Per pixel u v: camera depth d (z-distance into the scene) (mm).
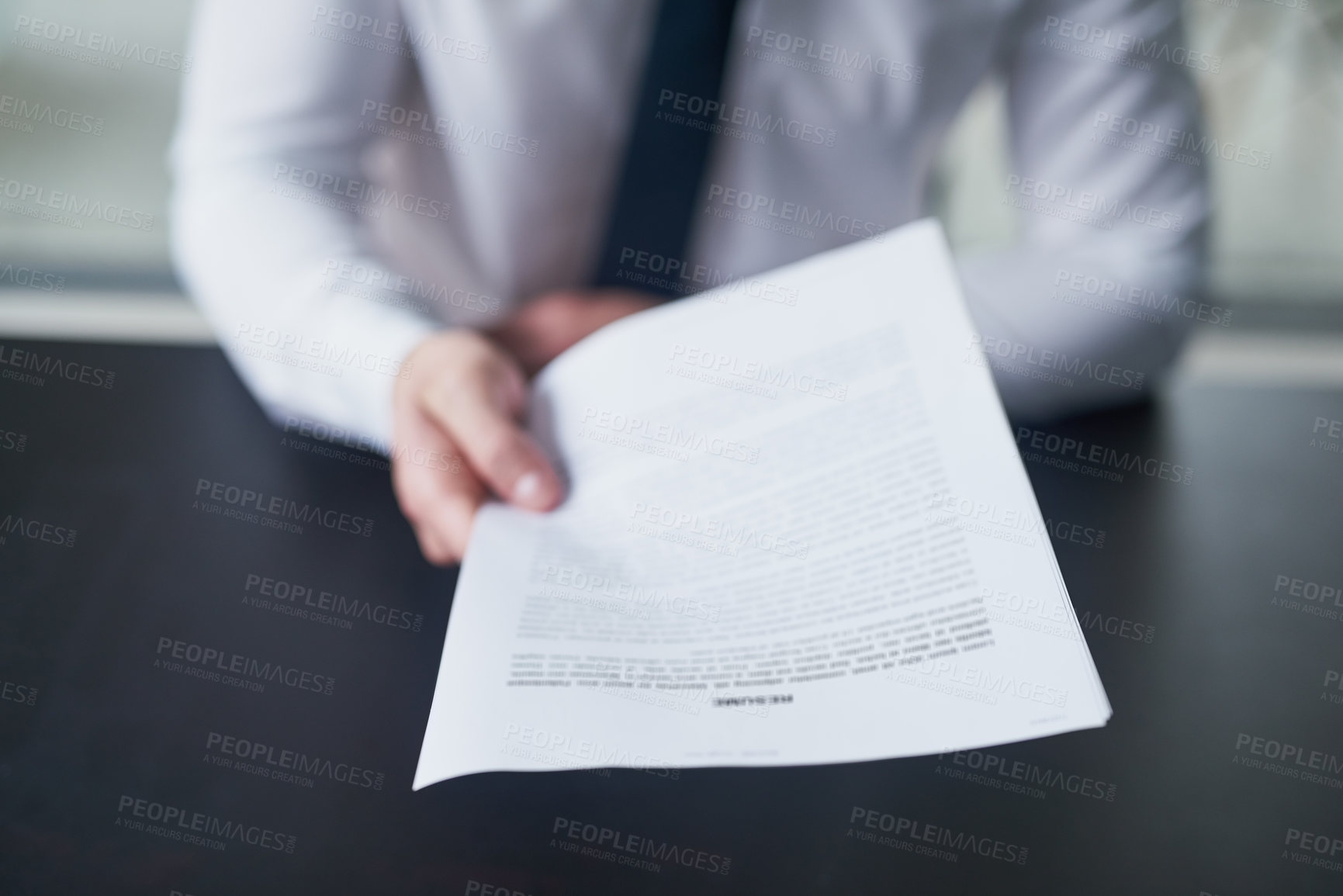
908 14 1031
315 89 935
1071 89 1060
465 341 629
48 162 1775
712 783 367
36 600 457
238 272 786
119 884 320
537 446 548
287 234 810
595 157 1084
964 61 1078
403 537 521
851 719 363
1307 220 1892
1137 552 504
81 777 362
